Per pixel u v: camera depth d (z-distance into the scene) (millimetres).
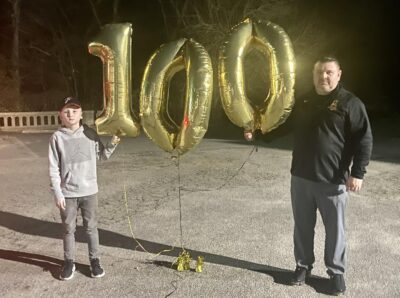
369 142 3188
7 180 7828
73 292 3537
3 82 21500
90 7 24938
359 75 22812
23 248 4531
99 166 9078
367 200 6324
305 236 3611
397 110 22734
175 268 3998
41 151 11438
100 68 24016
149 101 3514
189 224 5258
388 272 3881
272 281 3729
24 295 3488
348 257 4219
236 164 9258
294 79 3391
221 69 3471
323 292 3527
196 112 3449
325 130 3275
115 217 5562
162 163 9430
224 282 3711
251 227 5137
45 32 25344
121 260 4195
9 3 24109
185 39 3615
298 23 18344
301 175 3438
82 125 3713
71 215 3697
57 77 25641
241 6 18828
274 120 3512
